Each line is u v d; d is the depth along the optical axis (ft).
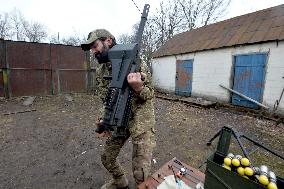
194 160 12.23
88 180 9.93
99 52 5.93
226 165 4.81
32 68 31.81
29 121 19.17
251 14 31.91
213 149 13.85
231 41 28.84
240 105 27.68
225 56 29.30
